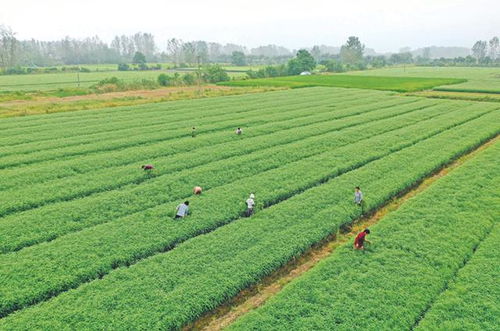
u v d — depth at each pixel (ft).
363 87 362.74
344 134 164.55
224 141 153.38
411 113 214.90
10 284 64.69
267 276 71.87
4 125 172.35
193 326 59.93
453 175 116.78
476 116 211.20
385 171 120.98
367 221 94.22
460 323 57.21
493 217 89.81
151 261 71.97
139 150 136.98
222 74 433.89
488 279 67.05
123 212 91.66
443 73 613.11
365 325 56.95
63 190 102.01
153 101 252.62
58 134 158.81
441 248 76.23
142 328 55.98
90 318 57.36
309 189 105.70
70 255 72.95
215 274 68.13
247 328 56.18
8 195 98.17
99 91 312.09
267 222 86.74
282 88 346.74
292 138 157.79
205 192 103.04
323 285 65.77
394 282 66.08
